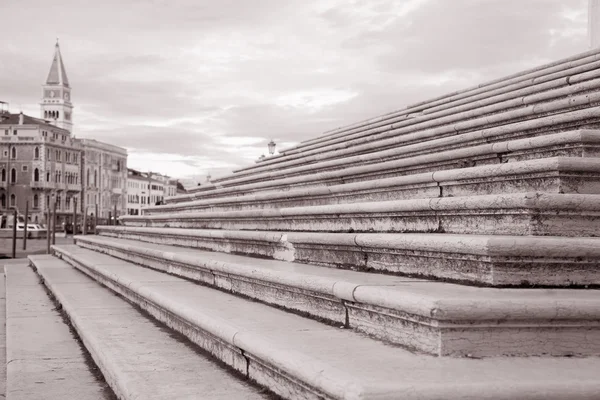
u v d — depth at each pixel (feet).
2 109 374.22
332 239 17.33
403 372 8.91
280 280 15.62
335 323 13.50
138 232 47.85
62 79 510.17
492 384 8.23
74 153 367.86
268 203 34.17
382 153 29.84
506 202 13.85
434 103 41.96
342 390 8.34
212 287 21.83
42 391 13.84
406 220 18.11
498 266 11.89
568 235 13.57
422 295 10.40
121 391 12.52
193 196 59.36
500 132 22.74
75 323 21.16
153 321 19.94
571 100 22.48
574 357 10.00
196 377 12.67
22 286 37.68
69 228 234.79
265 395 11.29
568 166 14.69
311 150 48.78
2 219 258.37
